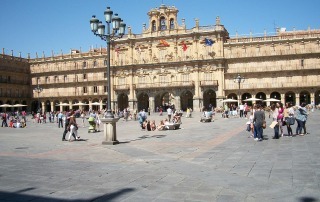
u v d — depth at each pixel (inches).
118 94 4114.2
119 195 404.8
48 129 1733.5
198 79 3725.4
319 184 429.7
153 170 544.1
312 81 3412.9
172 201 376.8
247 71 3609.7
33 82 4753.9
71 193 417.7
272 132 1128.8
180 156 681.6
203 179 472.4
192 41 3759.8
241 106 2390.5
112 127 934.4
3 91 4352.9
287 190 406.9
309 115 2127.2
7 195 413.1
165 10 3895.2
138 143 945.5
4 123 2162.9
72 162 636.7
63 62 4539.9
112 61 4141.2
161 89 3885.3
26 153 776.3
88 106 4416.8
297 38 3425.2
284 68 3491.6
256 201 369.7
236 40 3688.5
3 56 4392.2
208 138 1019.9
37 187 449.4
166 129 1451.8
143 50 3973.9
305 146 762.2
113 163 617.3
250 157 644.1
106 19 981.2
